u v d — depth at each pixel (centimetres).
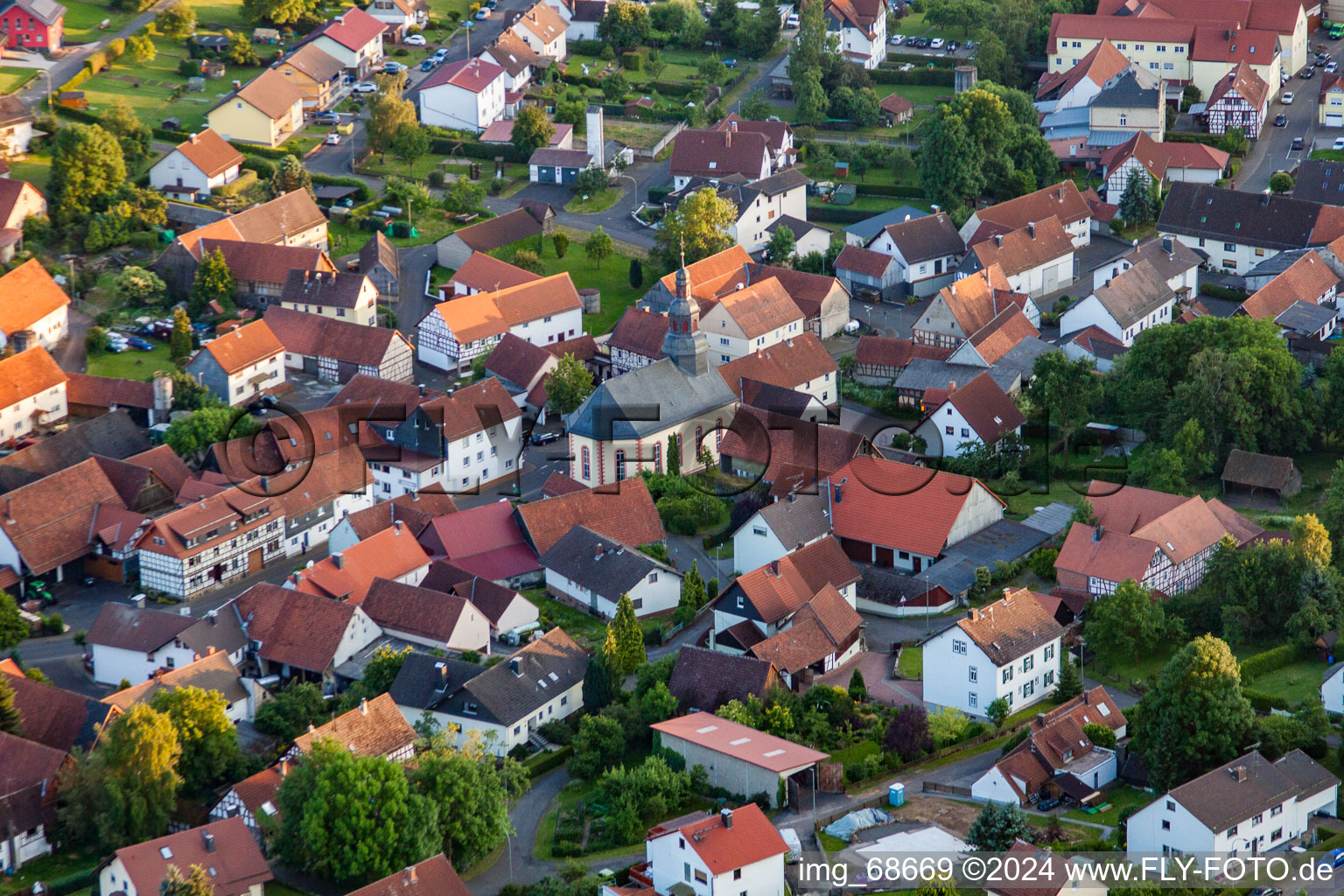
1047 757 16725
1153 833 15512
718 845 14712
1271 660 19000
